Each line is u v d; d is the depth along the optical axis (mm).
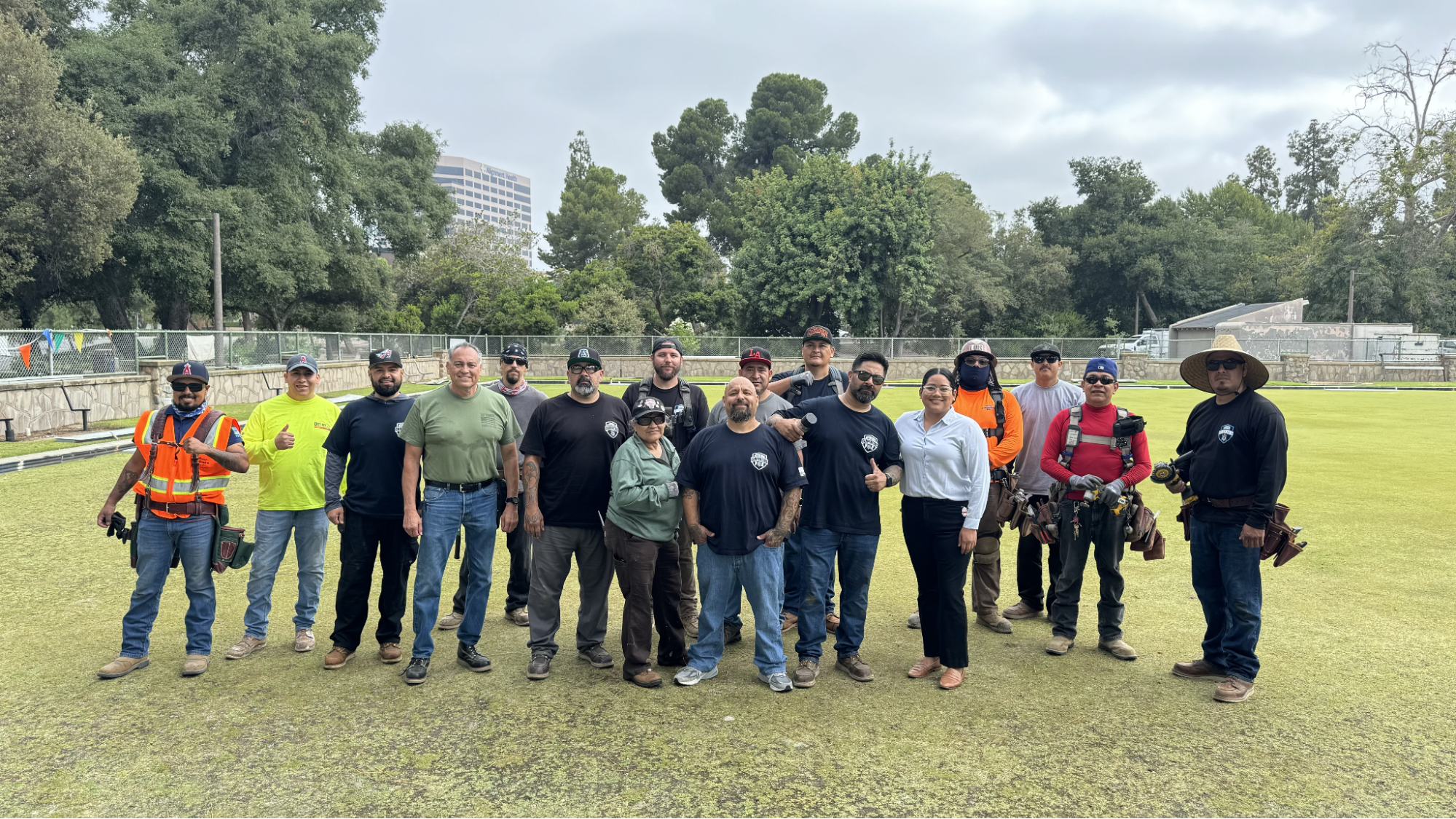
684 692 4273
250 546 4520
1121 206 57094
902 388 31172
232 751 3559
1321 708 4078
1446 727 3863
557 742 3672
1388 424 17516
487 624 5426
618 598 6027
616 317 40094
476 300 42562
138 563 4363
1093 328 55625
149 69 27609
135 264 27234
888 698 4199
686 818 3045
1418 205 43844
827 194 41438
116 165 22719
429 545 4375
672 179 70375
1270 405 4168
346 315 37906
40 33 23156
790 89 68625
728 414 4277
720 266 47000
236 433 4516
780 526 4254
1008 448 5152
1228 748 3646
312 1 34125
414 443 4391
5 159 20891
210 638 4508
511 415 4699
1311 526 8156
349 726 3820
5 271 21938
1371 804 3188
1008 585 6496
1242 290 56656
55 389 14680
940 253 47344
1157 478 4555
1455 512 8820
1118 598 4848
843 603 4504
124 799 3170
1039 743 3691
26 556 6773
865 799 3191
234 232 28422
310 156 32719
